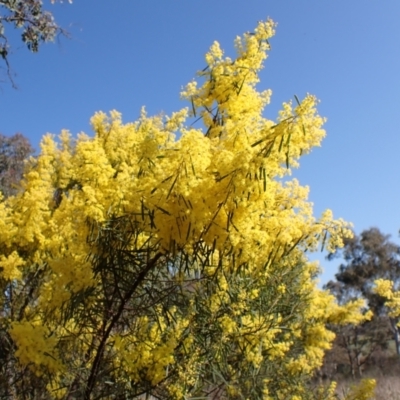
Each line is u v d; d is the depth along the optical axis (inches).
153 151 114.1
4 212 167.9
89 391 124.0
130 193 112.4
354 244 1109.7
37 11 236.4
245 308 172.9
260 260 132.8
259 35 133.0
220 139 119.3
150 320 147.6
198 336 156.6
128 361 130.4
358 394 239.5
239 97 129.6
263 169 101.0
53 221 157.8
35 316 152.9
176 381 149.0
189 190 100.2
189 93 132.6
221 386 195.3
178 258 126.0
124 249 114.6
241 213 105.5
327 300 392.8
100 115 174.9
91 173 115.2
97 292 122.9
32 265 172.6
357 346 1032.8
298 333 288.0
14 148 510.0
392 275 1065.5
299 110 103.8
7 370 157.8
